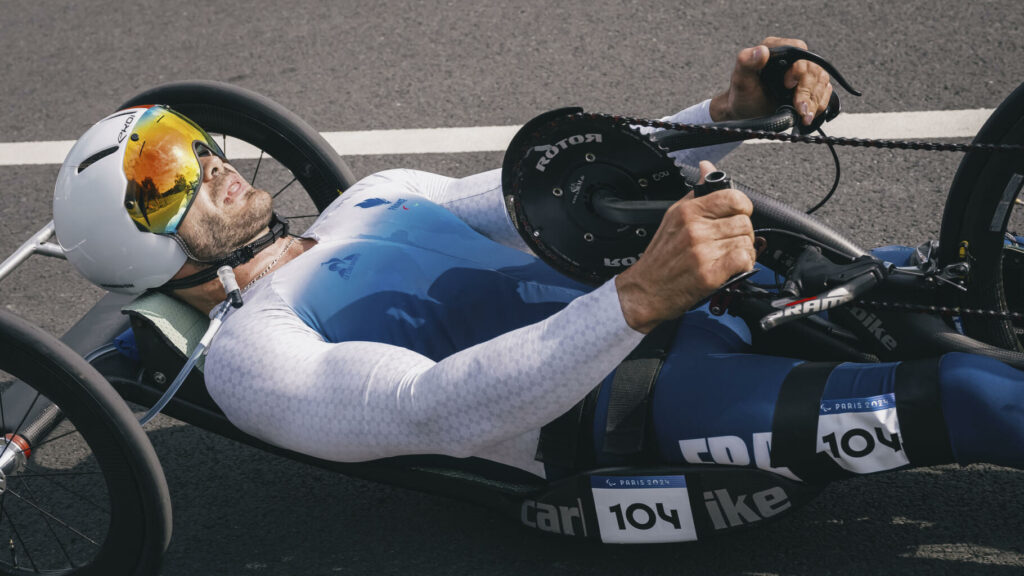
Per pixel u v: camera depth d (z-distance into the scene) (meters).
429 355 2.12
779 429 1.86
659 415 1.96
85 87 4.65
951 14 4.31
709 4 4.62
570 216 1.93
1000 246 2.15
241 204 2.28
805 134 2.10
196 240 2.22
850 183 3.45
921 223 3.24
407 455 2.12
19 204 3.90
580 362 1.72
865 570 2.12
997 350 1.96
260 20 5.00
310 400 1.93
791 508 1.96
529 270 2.24
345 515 2.45
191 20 5.08
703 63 4.23
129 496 2.11
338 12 4.98
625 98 4.07
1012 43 4.07
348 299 2.11
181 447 2.72
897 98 3.85
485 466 2.11
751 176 3.55
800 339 2.14
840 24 4.35
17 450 2.21
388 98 4.28
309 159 2.81
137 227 2.19
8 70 4.86
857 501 2.29
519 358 1.76
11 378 2.97
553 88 4.20
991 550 2.13
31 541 2.47
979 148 1.90
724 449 1.91
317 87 4.42
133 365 2.31
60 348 2.05
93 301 3.36
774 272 2.06
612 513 2.04
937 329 1.99
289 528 2.43
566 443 1.99
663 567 2.18
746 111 2.16
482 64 4.42
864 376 1.84
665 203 1.85
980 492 2.28
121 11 5.25
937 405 1.76
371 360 1.91
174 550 2.40
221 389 2.03
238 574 2.32
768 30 4.38
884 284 2.03
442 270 2.19
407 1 5.00
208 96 2.78
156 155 2.20
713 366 1.95
